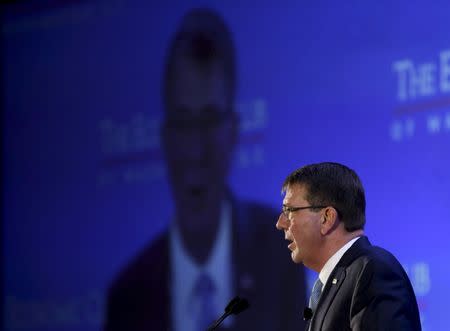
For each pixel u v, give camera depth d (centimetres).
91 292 1178
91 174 1197
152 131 1145
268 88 1053
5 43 1307
